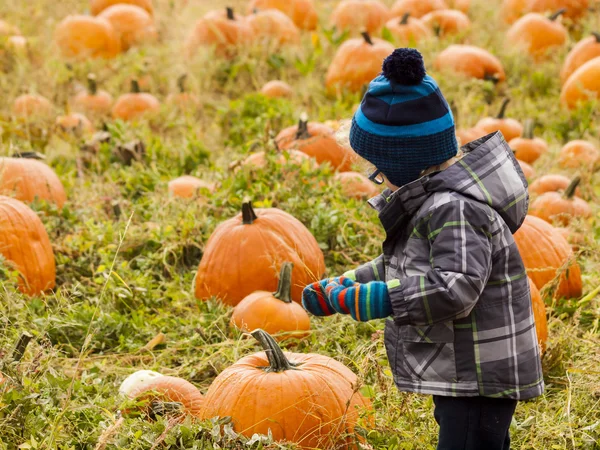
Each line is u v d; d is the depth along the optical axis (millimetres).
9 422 3568
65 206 6281
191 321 5043
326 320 4965
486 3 13078
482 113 9188
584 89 9148
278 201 6078
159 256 5805
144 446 3492
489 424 3068
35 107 8633
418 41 10773
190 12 12977
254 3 12211
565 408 4090
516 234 5449
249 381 3605
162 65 10508
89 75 9227
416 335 3072
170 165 7605
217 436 3404
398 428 3691
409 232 3096
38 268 5453
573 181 6414
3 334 4582
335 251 5871
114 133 7953
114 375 4641
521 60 10625
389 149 3074
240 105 8844
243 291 5172
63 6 13305
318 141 7090
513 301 3076
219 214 6164
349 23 11609
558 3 11852
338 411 3568
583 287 5664
